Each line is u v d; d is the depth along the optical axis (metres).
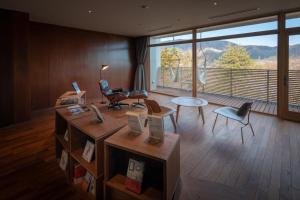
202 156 2.59
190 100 4.19
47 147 2.95
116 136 1.63
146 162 1.58
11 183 2.06
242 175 2.15
